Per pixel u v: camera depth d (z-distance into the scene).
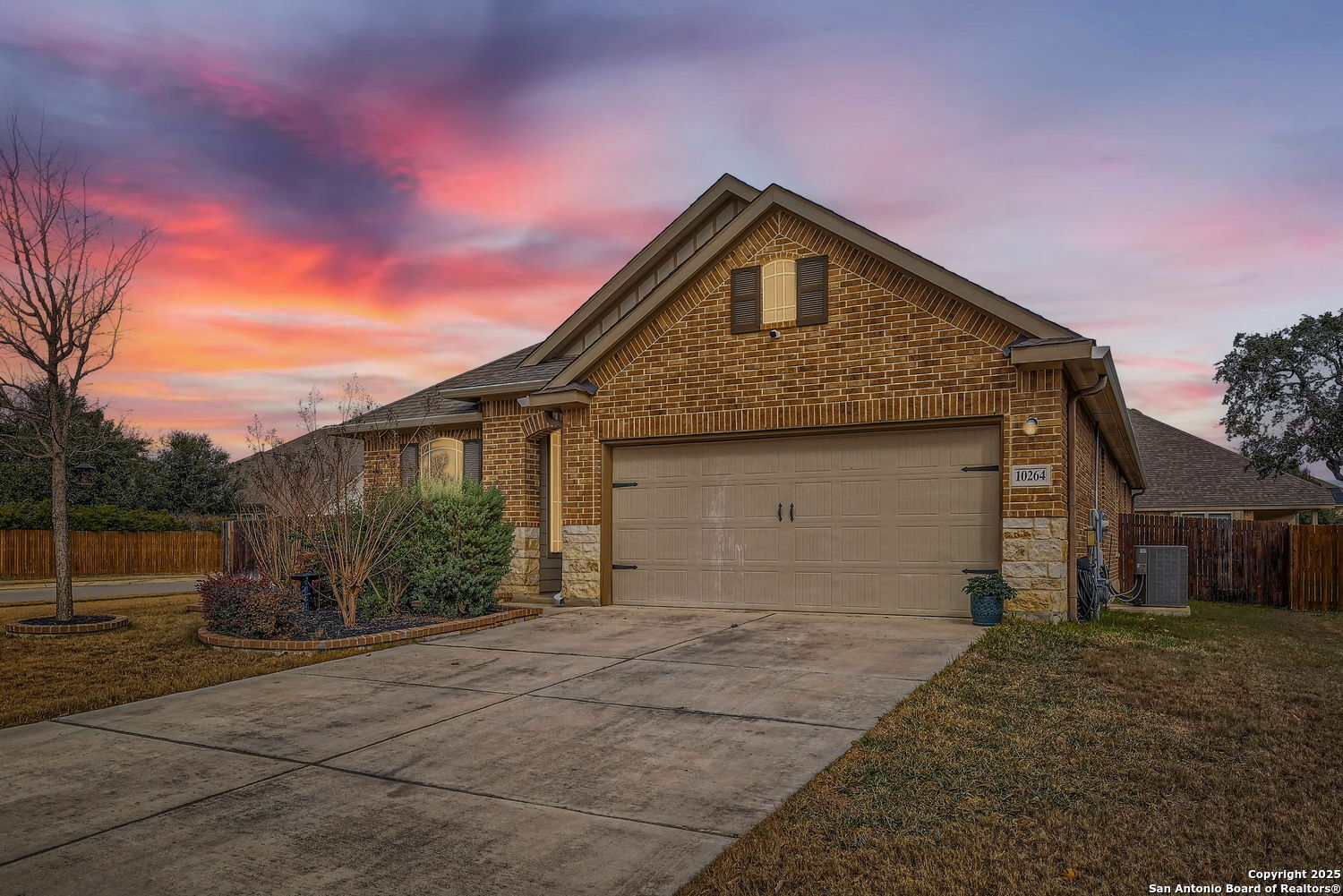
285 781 5.70
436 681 8.59
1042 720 6.72
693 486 13.24
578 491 14.03
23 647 10.64
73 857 4.51
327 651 10.19
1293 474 37.66
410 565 12.31
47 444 12.77
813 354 12.25
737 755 6.09
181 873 4.31
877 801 5.17
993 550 11.20
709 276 13.10
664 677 8.48
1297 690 7.93
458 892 4.10
